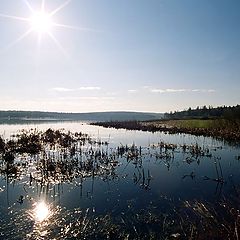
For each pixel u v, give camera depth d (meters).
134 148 31.38
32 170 20.62
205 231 10.16
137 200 14.02
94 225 11.18
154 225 11.12
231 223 10.54
